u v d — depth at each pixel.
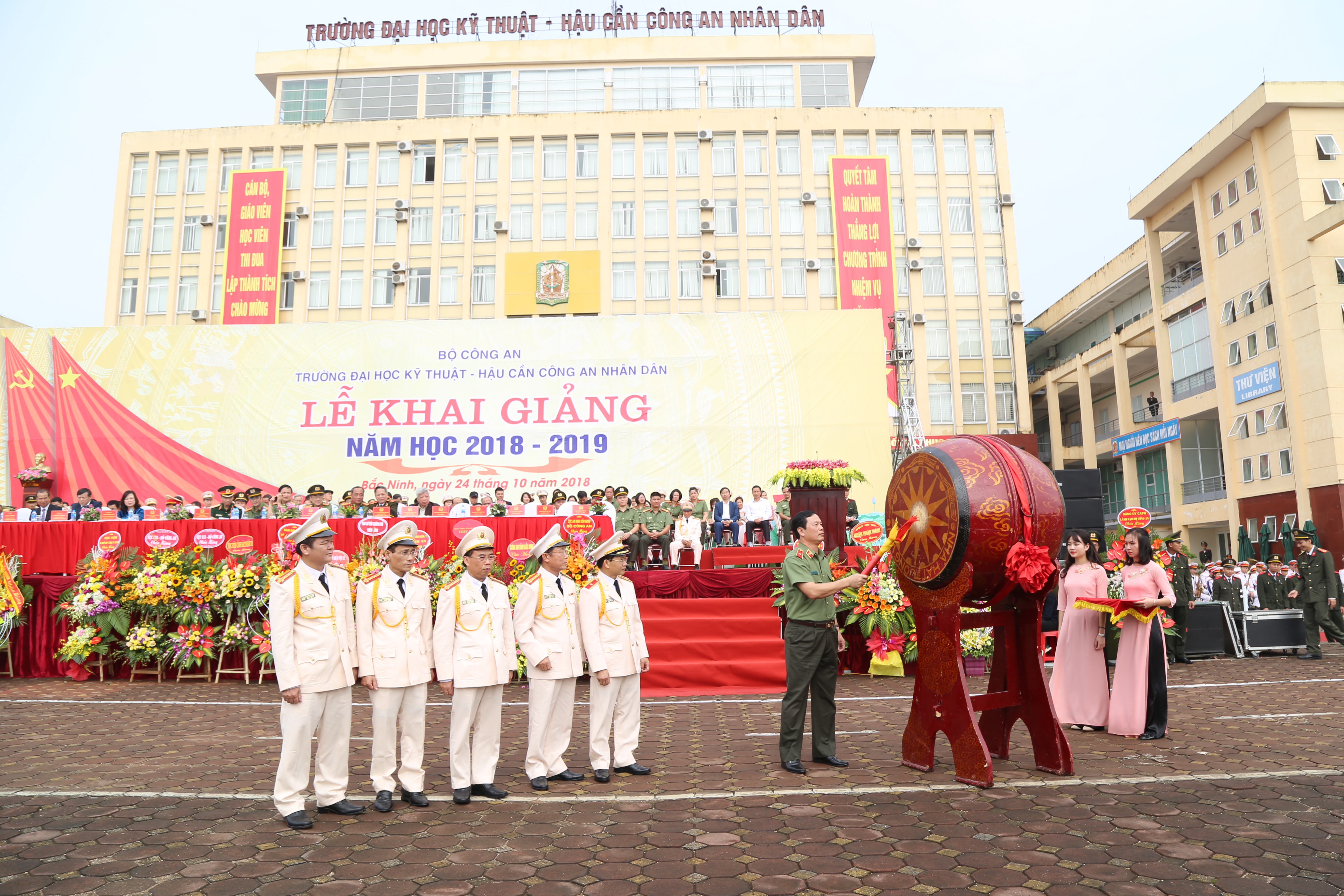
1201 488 29.12
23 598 10.99
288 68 35.47
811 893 3.59
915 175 32.09
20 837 4.50
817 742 5.96
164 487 18.19
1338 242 23.77
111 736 7.32
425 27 37.09
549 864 4.03
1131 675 6.73
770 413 18.08
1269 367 25.12
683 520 14.26
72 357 18.69
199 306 31.34
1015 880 3.69
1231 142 26.22
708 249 31.42
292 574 4.96
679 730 7.39
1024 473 5.50
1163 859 3.91
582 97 35.19
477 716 5.40
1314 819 4.45
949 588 5.49
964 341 31.31
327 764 5.02
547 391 18.27
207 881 3.85
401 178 32.12
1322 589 12.59
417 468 18.11
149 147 32.31
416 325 18.55
